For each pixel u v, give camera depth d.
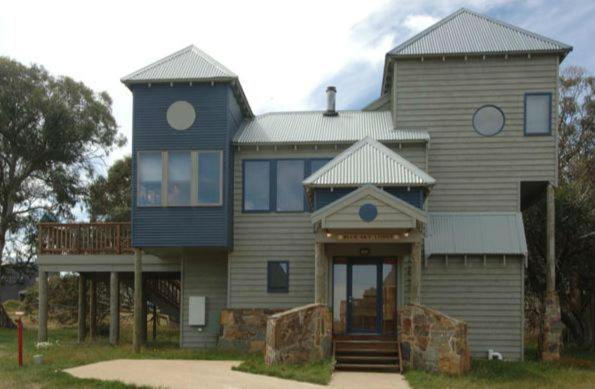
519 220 18.17
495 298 17.83
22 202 34.47
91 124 33.66
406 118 19.08
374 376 13.67
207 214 17.97
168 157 18.17
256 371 12.93
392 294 17.73
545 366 16.03
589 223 21.95
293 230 18.81
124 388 11.13
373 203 14.67
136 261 18.27
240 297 18.75
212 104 18.25
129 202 37.91
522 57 18.67
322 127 19.89
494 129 18.67
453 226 18.19
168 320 35.88
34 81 32.50
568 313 25.41
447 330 14.09
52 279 33.22
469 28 19.91
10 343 21.38
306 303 18.48
